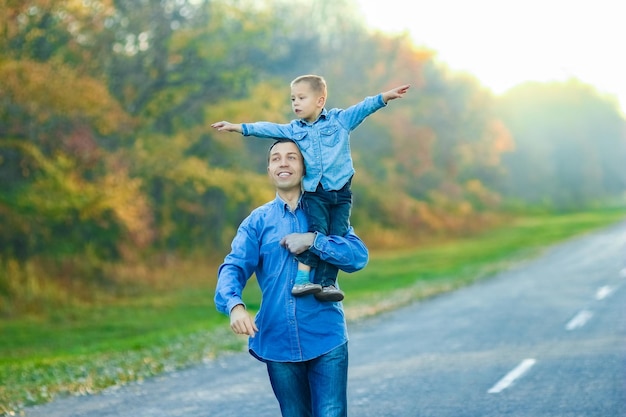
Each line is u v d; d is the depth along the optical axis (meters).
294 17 67.25
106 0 36.69
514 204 118.31
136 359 16.69
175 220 49.50
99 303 35.34
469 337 17.77
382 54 68.25
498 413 10.32
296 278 5.61
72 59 37.59
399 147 71.19
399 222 71.38
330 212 6.01
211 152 45.47
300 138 5.90
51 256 38.28
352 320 22.80
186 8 43.78
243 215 52.38
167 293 38.78
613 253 45.31
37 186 32.94
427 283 35.44
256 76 47.03
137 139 40.25
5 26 31.30
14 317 31.75
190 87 43.56
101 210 34.53
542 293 26.78
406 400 11.30
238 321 5.32
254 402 11.58
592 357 14.25
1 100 30.47
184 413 10.95
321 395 5.65
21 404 11.86
